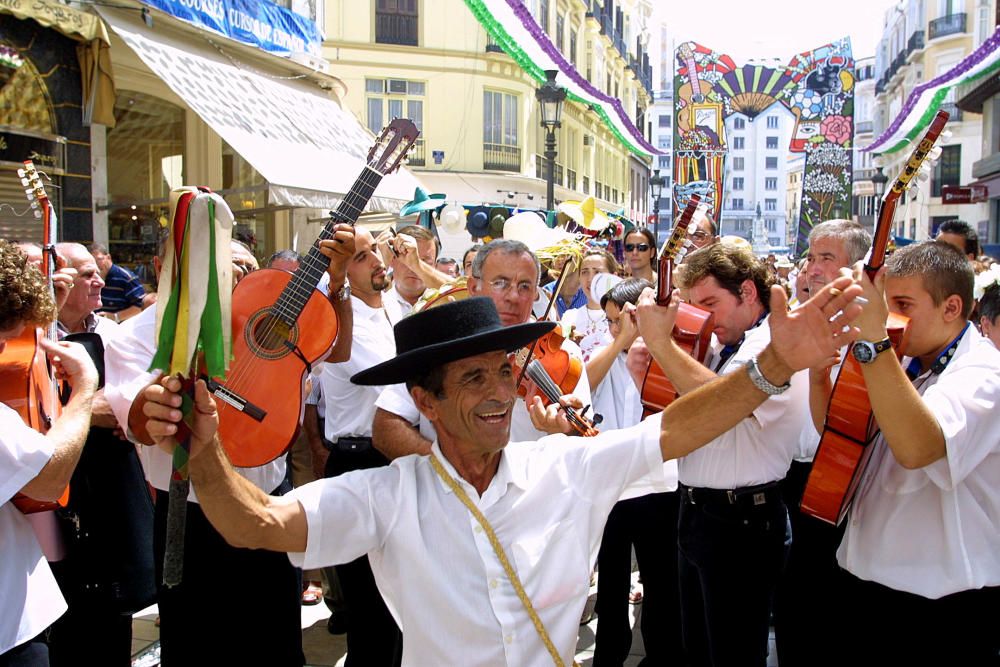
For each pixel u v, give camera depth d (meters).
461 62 20.83
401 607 1.95
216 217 1.57
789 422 3.01
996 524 2.46
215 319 1.57
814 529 3.21
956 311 2.52
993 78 20.55
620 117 18.14
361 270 3.84
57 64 6.65
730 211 93.06
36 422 2.56
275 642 3.06
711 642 3.10
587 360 4.35
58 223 6.78
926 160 2.13
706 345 3.15
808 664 3.28
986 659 2.51
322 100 10.07
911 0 43.66
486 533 1.90
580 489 1.99
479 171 21.25
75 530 3.20
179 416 1.61
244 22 8.32
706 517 3.08
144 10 6.99
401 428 2.98
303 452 5.15
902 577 2.49
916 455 2.22
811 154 22.81
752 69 22.50
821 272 3.50
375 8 20.28
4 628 2.34
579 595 1.95
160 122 8.95
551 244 4.97
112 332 3.16
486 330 1.93
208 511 1.73
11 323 2.42
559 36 25.86
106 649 3.29
